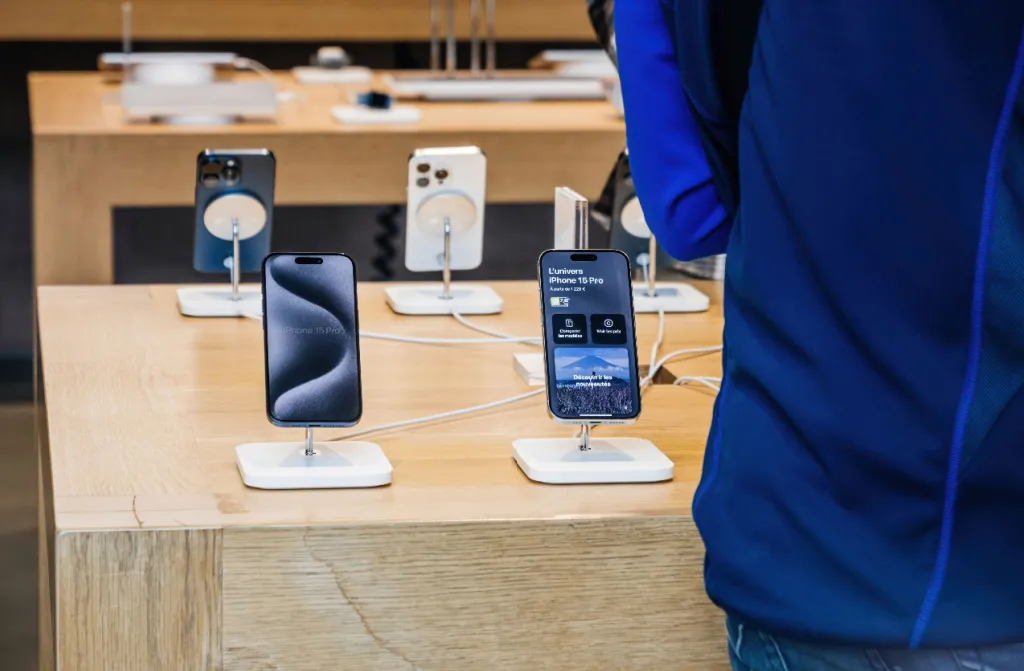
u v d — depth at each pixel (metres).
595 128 3.32
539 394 1.72
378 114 3.35
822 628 0.95
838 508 0.94
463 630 1.29
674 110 1.13
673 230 1.16
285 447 1.45
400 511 1.29
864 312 0.92
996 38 0.87
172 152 3.15
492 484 1.39
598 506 1.33
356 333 1.41
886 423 0.93
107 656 1.23
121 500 1.30
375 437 1.54
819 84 0.91
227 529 1.23
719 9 1.03
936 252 0.90
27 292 4.48
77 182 3.12
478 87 3.76
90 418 1.57
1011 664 0.94
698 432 1.59
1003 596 0.92
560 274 1.44
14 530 3.36
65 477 1.37
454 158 2.09
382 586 1.27
